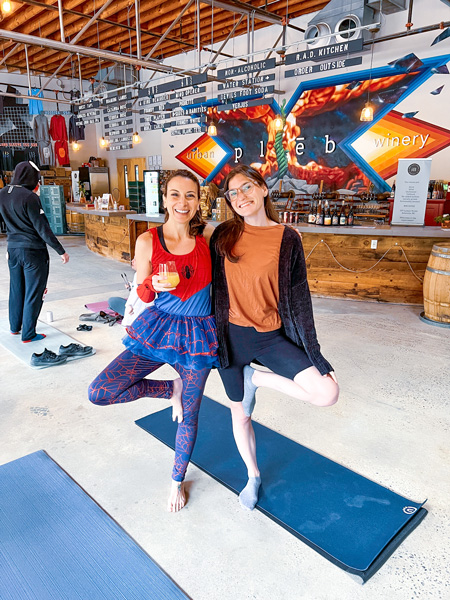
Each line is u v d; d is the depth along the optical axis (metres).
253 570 1.72
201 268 1.83
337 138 7.97
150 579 1.66
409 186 5.70
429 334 4.51
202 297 1.86
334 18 6.48
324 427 2.75
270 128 8.92
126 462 2.38
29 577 1.67
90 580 1.66
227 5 6.87
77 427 2.73
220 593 1.62
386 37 6.33
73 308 5.31
